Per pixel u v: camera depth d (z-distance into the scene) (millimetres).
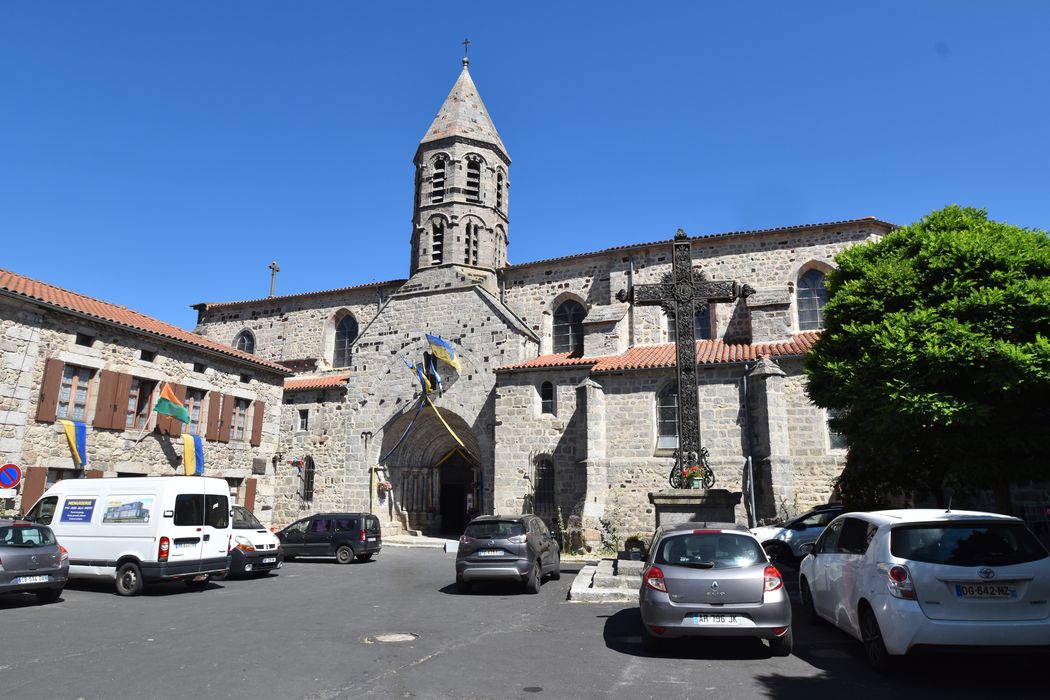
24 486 19234
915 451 16094
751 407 24328
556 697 6660
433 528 31734
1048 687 7031
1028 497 20234
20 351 19562
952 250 15203
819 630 9930
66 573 12906
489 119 37250
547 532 16641
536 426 27281
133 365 22922
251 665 7828
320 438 32500
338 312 36125
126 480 14867
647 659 8250
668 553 8781
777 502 22406
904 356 14047
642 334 29812
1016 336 13664
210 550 14805
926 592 7191
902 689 6992
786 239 29000
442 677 7332
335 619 11008
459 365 30469
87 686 6922
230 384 26906
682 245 16297
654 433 25453
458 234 33812
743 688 7031
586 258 31719
